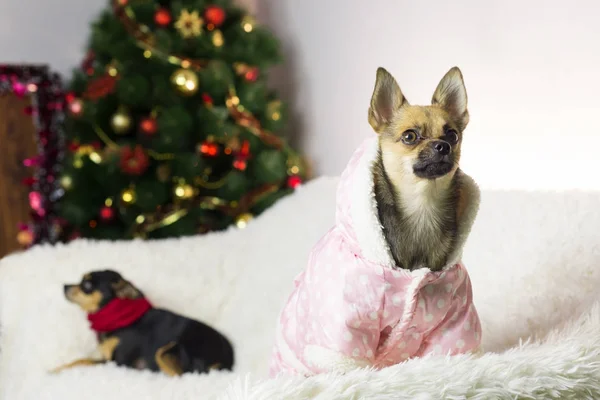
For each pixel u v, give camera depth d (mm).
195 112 3109
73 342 2172
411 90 2725
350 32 3074
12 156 3357
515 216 1874
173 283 2410
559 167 2129
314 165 3443
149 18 3078
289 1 3496
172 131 2924
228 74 3092
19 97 3355
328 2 3201
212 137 3072
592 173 2023
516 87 2248
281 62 3355
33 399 1808
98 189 3080
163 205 3127
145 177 3076
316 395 1012
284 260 2393
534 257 1744
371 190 1382
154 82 2994
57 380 1844
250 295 2414
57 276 2285
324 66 3287
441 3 2523
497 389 1071
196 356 2150
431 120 1440
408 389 1041
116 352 2160
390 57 2828
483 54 2363
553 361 1160
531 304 1680
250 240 2574
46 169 3330
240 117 3162
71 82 3287
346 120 3178
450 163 1379
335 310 1395
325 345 1414
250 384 1040
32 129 3396
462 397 1038
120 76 2992
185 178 3049
